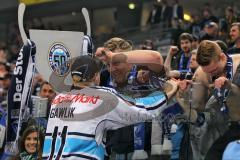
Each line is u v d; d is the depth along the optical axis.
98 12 19.83
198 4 17.91
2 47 17.78
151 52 3.50
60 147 3.20
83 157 3.15
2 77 8.00
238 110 3.08
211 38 7.96
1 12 21.69
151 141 3.51
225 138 3.13
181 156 3.39
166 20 15.55
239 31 5.57
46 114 4.53
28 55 4.29
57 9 20.19
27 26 20.70
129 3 19.14
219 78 3.21
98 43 15.11
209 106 3.25
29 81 4.31
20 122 4.32
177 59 5.32
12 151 4.31
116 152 3.51
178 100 3.38
